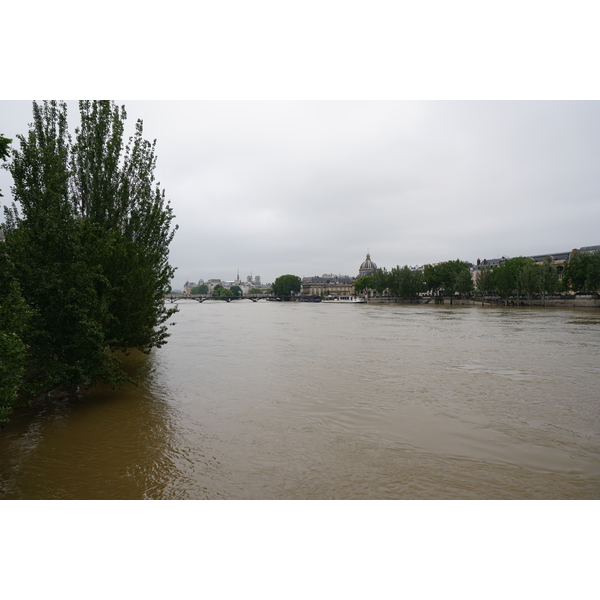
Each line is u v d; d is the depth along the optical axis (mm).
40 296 15500
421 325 58281
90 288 15953
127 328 19875
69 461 12102
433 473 11250
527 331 47531
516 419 15820
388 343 38281
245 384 21750
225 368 26328
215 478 10969
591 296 101500
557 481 10805
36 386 14945
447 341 39312
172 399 18828
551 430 14602
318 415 16422
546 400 18422
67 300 15531
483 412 16734
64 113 22766
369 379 22781
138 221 24203
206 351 34000
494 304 127812
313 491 10234
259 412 16828
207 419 15961
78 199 23047
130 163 23984
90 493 10141
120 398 18938
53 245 15875
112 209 23031
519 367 25906
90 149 22812
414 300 166375
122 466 11734
